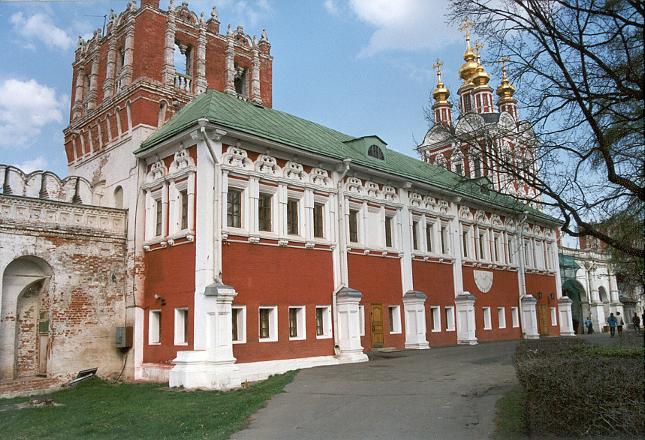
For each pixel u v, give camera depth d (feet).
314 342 80.48
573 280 187.62
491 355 81.00
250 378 68.23
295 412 44.32
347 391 52.42
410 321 98.63
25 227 73.87
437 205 113.19
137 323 79.71
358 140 102.17
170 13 92.99
